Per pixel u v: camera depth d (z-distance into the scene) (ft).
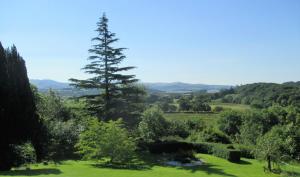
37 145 103.14
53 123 126.41
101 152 106.83
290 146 144.56
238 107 359.05
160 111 167.73
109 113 132.67
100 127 108.99
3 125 94.07
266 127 208.44
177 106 367.45
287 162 134.10
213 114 320.29
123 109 134.62
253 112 220.23
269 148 112.68
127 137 115.34
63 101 156.35
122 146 108.17
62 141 123.13
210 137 171.83
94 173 83.35
